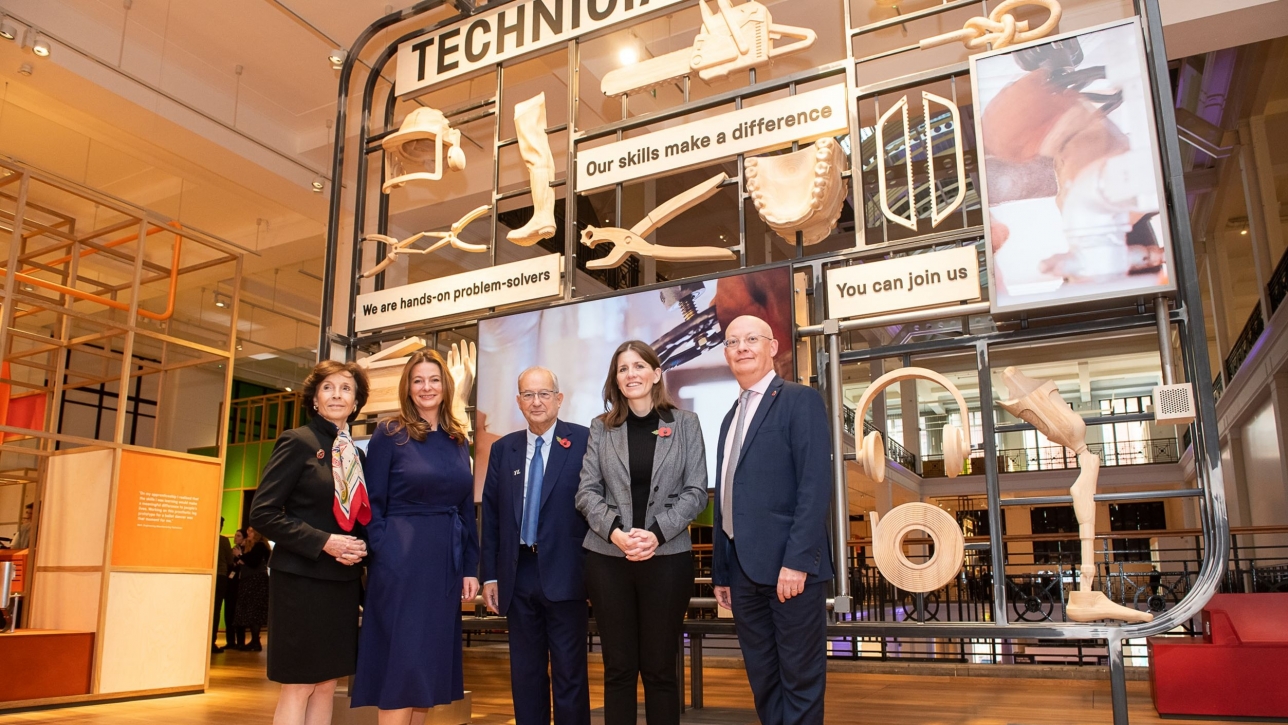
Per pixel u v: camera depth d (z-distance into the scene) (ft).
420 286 15.81
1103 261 10.85
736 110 13.71
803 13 20.36
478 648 26.81
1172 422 10.32
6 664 15.85
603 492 9.61
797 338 12.66
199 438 51.85
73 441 17.54
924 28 21.12
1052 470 72.49
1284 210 38.14
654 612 9.10
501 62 15.99
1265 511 42.60
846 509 11.75
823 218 12.83
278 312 42.65
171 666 18.45
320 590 9.08
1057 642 13.89
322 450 9.43
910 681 18.49
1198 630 24.21
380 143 17.06
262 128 25.81
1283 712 12.43
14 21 19.75
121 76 22.04
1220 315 50.16
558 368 14.08
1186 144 43.47
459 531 9.96
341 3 20.99
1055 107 11.51
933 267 11.82
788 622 8.83
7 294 17.49
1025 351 71.46
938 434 95.91
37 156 28.73
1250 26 18.78
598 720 13.12
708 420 12.84
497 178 15.75
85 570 17.98
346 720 13.14
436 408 10.26
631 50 22.40
